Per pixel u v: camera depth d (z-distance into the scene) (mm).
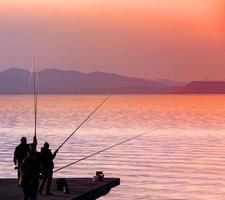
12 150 127812
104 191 43281
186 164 108125
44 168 37688
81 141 154125
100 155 122000
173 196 74000
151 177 90375
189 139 166875
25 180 34375
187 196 74062
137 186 81312
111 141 155000
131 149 137250
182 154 125938
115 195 74062
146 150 135000
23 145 37969
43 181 38250
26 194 34562
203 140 162750
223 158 118562
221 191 78250
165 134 185875
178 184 83875
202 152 130250
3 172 91375
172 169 100438
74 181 44688
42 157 37750
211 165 106812
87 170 96688
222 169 101188
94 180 44812
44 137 165500
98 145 144000
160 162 110562
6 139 157875
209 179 89188
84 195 38688
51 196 37500
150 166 104312
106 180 45219
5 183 42812
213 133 189000
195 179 89062
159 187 80938
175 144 151125
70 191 39688
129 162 110188
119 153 127375
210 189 79938
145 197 73000
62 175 89312
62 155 120438
